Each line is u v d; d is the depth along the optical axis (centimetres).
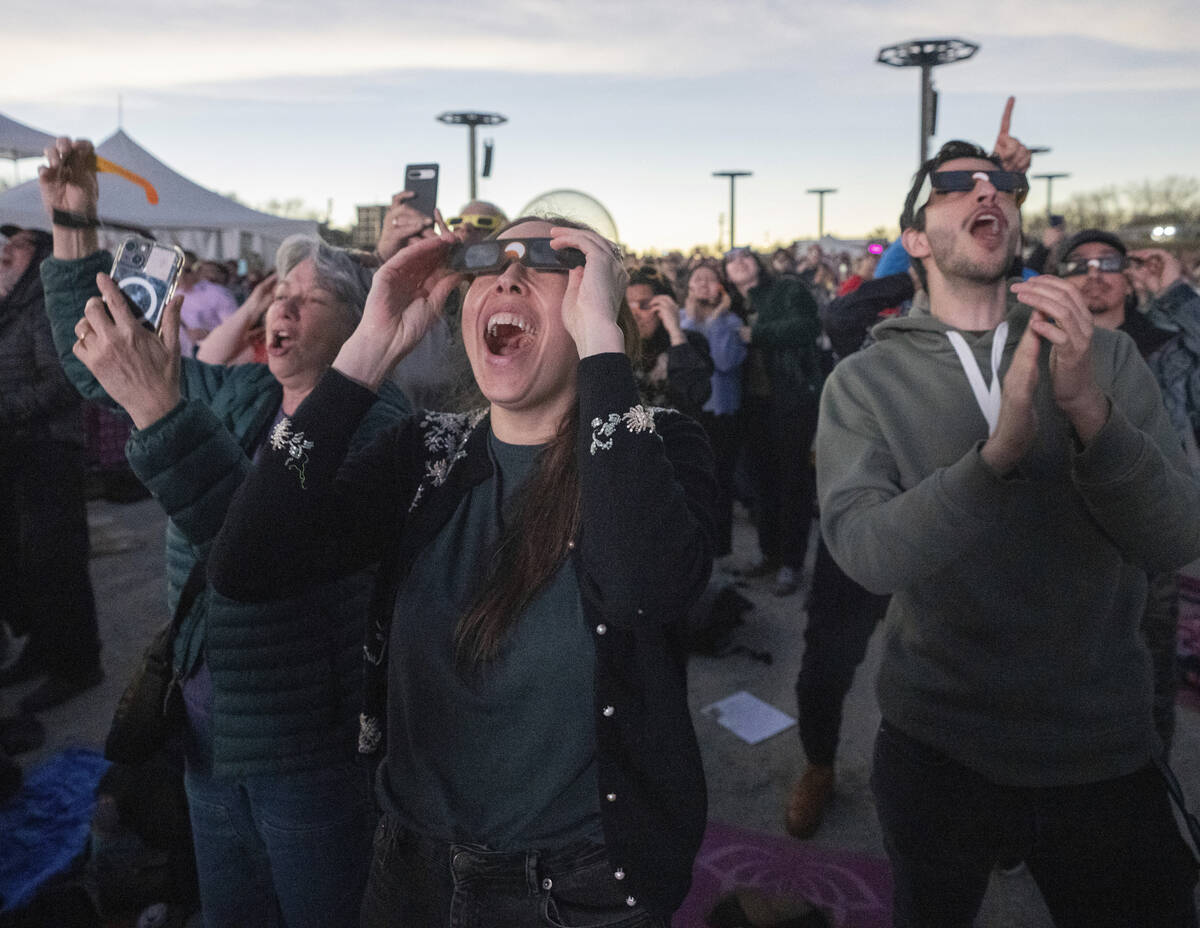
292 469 114
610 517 100
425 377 195
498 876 114
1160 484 127
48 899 202
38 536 330
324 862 159
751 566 482
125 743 163
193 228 1171
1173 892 144
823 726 262
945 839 155
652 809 109
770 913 221
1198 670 334
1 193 922
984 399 151
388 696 126
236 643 152
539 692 112
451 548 121
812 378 441
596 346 106
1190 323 296
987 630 147
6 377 317
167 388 142
